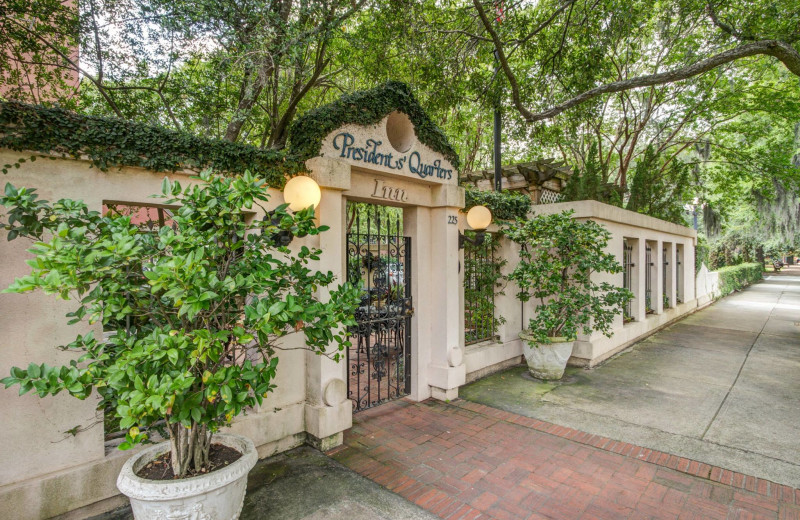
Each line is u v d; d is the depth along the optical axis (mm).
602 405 5266
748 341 8992
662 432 4461
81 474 2936
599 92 6363
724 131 13430
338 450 4070
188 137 3342
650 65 11750
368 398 5160
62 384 2168
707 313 13156
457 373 5469
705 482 3492
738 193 15695
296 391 4164
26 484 2725
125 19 4777
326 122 4074
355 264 5188
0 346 2686
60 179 2854
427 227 5520
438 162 5316
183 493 2281
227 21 4871
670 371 6758
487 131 13016
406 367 5527
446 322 5410
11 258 2725
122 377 2012
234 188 2535
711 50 8555
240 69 5445
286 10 5922
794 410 5055
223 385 2193
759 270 27375
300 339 4184
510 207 7000
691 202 16219
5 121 2619
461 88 7547
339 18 5879
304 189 3588
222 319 2656
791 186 13414
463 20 7258
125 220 2271
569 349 6258
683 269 12523
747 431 4473
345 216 4875
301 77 6445
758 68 11148
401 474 3623
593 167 8562
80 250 1975
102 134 2934
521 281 6449
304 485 3432
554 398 5520
